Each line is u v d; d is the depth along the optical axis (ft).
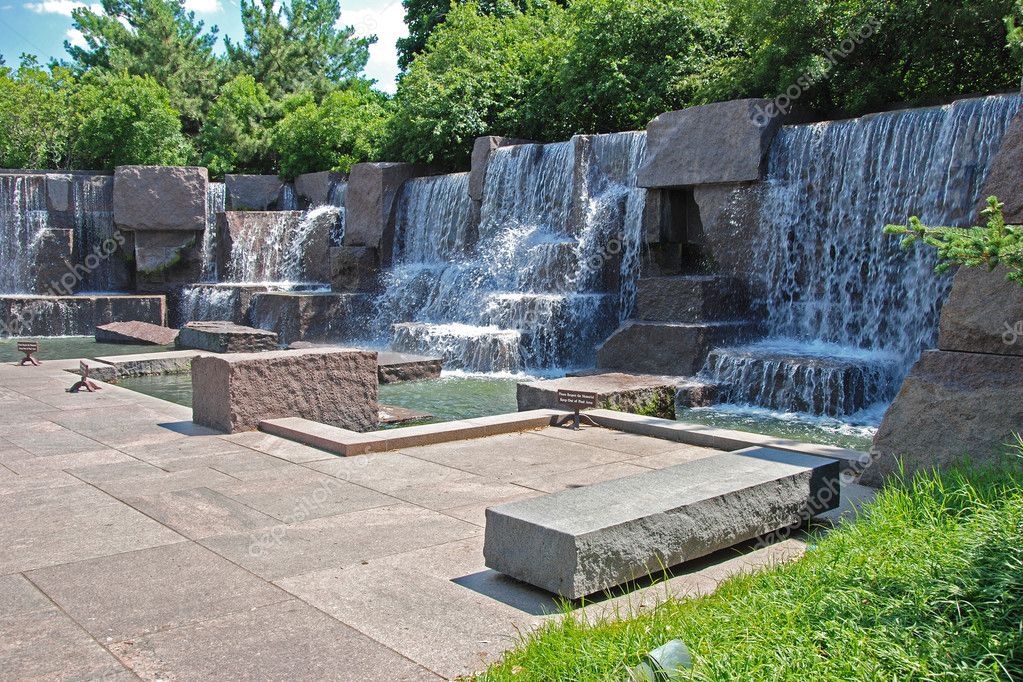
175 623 15.87
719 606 15.37
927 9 59.47
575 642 14.12
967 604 14.21
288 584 17.70
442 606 16.63
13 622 15.93
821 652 13.43
